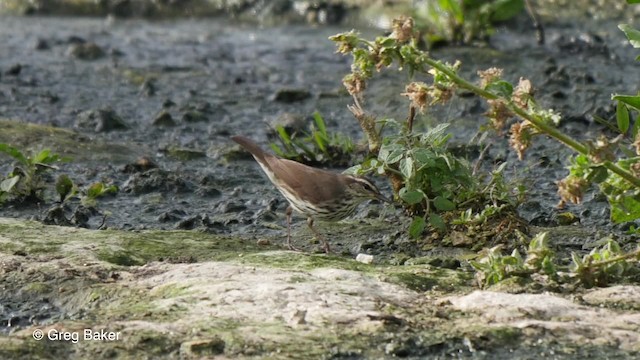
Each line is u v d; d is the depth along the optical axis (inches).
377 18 1005.2
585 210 541.6
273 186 602.5
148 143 690.8
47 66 889.5
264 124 736.3
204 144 689.6
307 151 645.9
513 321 376.5
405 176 468.4
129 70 874.8
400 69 434.6
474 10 875.4
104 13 1117.7
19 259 442.0
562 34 921.5
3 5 1122.0
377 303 390.3
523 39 922.1
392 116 725.9
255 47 962.7
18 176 546.3
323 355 349.4
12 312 400.2
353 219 537.0
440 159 478.3
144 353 352.2
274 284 402.3
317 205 498.6
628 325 374.9
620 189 428.8
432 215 472.7
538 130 418.0
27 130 669.9
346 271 422.0
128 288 409.1
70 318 392.5
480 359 353.4
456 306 390.6
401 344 357.4
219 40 991.6
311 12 1051.3
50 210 533.6
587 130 692.7
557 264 458.3
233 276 414.9
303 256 450.3
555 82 789.2
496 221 489.1
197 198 580.1
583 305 391.9
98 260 443.2
